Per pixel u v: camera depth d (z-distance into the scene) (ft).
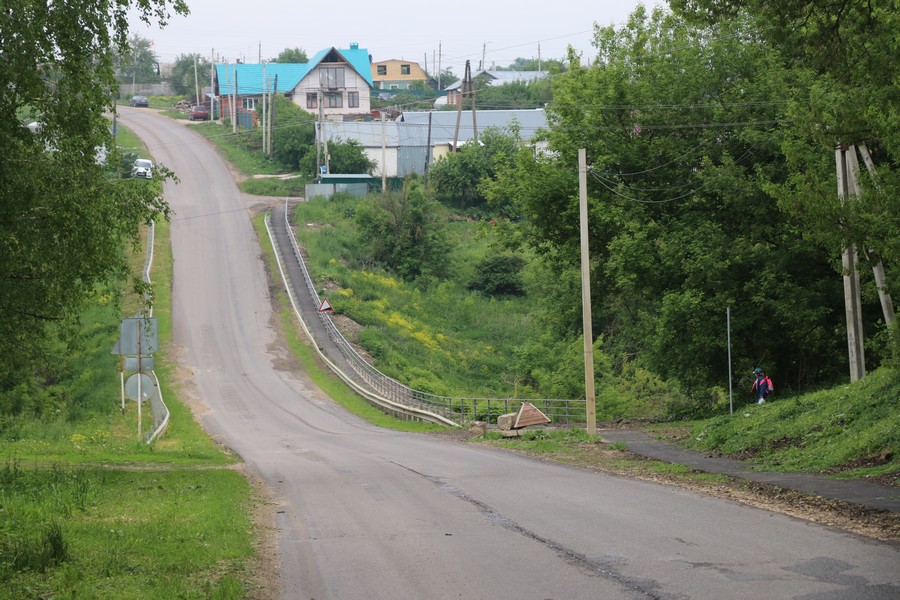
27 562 44.80
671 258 155.22
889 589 38.81
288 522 64.34
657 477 84.69
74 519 60.90
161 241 340.18
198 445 146.61
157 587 40.32
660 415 190.08
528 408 151.43
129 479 86.69
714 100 163.12
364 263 347.56
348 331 271.49
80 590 39.14
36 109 73.67
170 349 245.65
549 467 97.60
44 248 73.05
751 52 160.66
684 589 40.19
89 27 73.15
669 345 162.30
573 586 41.57
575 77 180.04
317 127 457.68
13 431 165.89
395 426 183.11
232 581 41.32
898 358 89.86
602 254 177.17
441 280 351.67
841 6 75.87
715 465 89.66
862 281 127.24
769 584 40.42
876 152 121.39
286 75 576.20
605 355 237.45
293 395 215.72
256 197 417.90
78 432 170.30
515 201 182.09
